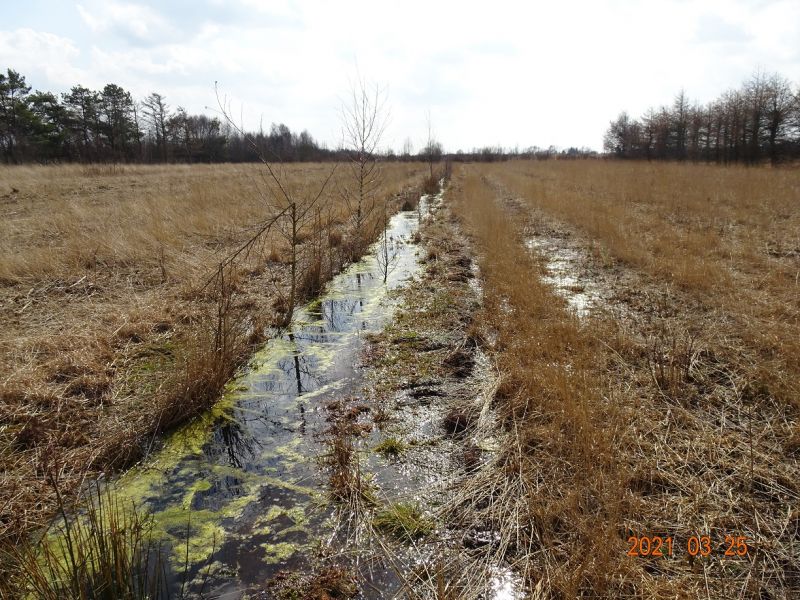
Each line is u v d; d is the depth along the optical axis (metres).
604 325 5.63
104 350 5.01
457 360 5.26
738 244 9.17
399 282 8.40
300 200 13.00
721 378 4.42
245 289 7.48
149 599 2.53
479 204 14.93
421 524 3.05
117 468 3.62
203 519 3.15
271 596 2.58
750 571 2.53
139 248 8.45
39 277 7.01
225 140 47.81
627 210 13.90
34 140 36.84
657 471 3.23
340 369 5.22
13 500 3.13
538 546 2.80
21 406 4.00
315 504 3.27
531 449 3.61
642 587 2.42
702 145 41.41
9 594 2.43
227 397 4.66
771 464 3.29
